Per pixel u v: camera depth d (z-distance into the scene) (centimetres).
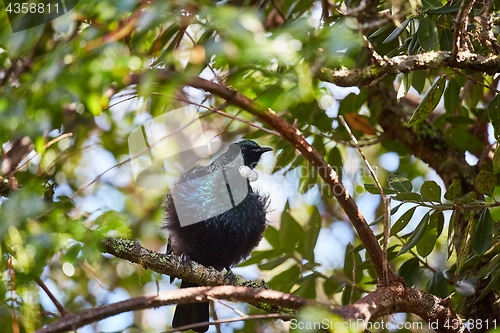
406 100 1516
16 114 720
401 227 988
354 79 882
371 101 1384
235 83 798
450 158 1353
